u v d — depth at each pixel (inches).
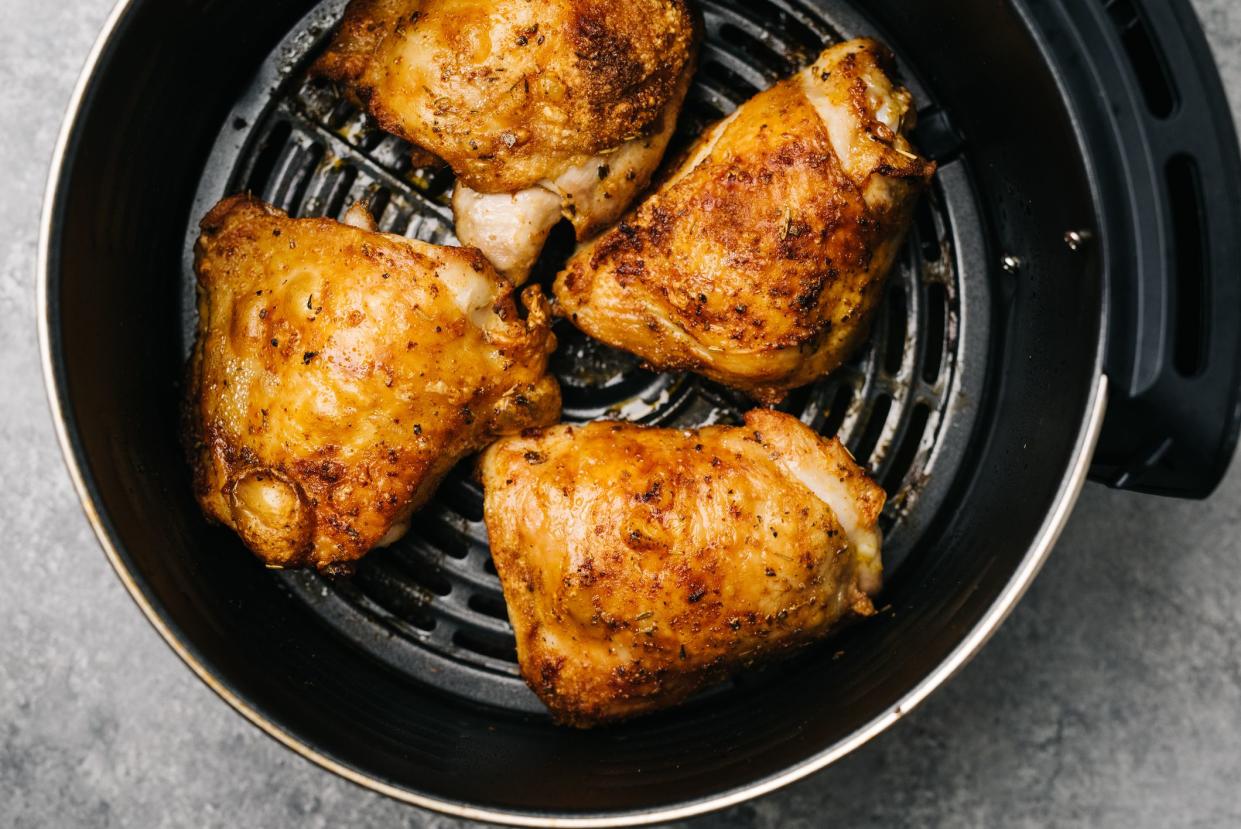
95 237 17.6
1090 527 20.9
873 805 20.9
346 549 17.8
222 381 17.6
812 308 17.6
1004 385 19.0
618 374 19.6
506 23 17.3
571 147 17.7
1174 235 16.8
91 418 17.3
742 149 17.6
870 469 19.3
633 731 18.9
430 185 19.5
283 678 18.3
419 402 17.4
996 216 19.2
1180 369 18.0
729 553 17.2
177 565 18.0
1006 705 20.9
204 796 20.7
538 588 17.6
